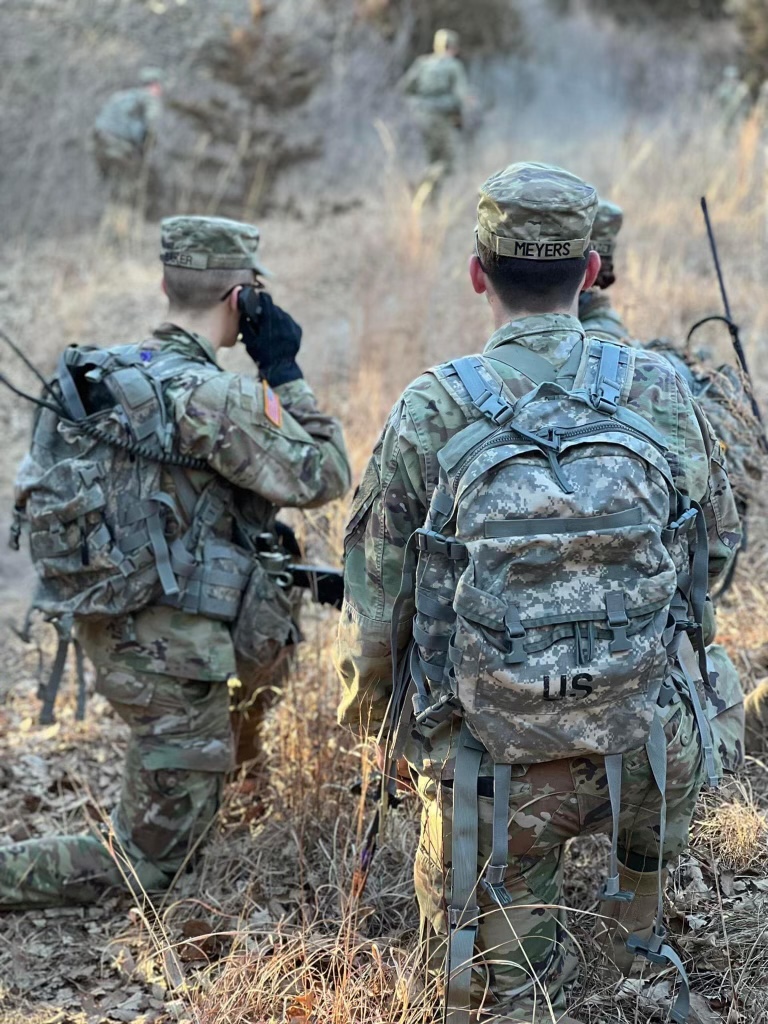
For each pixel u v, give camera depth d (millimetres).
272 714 3350
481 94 14266
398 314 6016
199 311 2775
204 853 2777
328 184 10445
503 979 1892
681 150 8641
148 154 10117
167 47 13094
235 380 2625
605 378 1832
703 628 2049
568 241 1849
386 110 11766
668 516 1788
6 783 3305
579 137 11602
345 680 2029
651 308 5578
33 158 10453
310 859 2713
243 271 2781
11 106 10969
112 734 3600
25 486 2621
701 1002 2111
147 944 2541
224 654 2654
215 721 2711
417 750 1906
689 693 1915
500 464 1727
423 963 2158
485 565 1702
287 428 2680
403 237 6973
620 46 16109
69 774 3344
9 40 12047
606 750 1732
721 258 6598
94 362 2648
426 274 6422
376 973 2221
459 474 1754
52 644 4391
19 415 6695
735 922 2270
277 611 2730
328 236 8602
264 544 2797
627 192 7699
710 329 5578
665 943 1987
